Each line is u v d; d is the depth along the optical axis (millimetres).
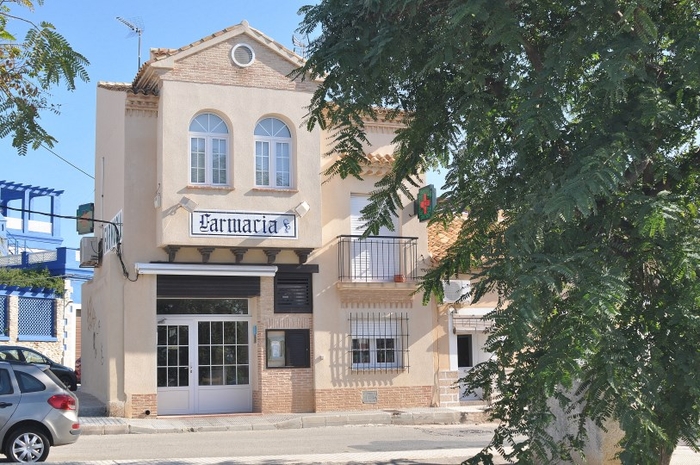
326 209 23688
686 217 7469
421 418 22500
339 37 8812
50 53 6141
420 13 8523
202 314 22844
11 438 13383
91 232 26594
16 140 6457
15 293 35250
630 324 7371
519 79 8344
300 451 16344
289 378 22953
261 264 22828
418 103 9812
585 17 7445
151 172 22328
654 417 7078
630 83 7680
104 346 23344
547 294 6668
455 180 9711
